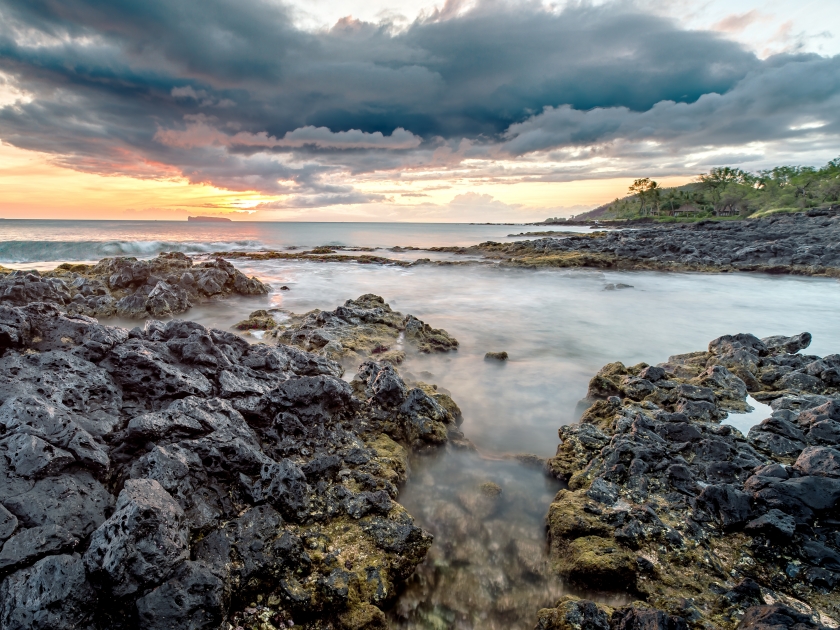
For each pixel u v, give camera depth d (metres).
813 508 6.65
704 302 27.94
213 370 9.21
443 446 9.60
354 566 6.03
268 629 5.25
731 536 6.73
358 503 6.86
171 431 6.80
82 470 5.80
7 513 4.82
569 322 22.77
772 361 13.40
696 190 167.75
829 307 26.64
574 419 11.77
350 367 13.70
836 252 39.62
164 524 4.96
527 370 15.34
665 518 7.08
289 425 8.20
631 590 6.12
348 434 8.87
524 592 6.44
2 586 4.36
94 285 21.81
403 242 81.50
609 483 7.84
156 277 23.59
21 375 7.22
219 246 56.81
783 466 7.67
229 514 6.23
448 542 7.23
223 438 6.88
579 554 6.47
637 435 8.89
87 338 9.00
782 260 40.75
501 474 9.06
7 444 5.52
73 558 4.66
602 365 16.16
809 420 9.35
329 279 34.62
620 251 48.16
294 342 15.45
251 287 26.66
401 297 28.69
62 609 4.33
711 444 8.51
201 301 23.59
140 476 6.04
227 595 5.17
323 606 5.55
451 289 31.81
